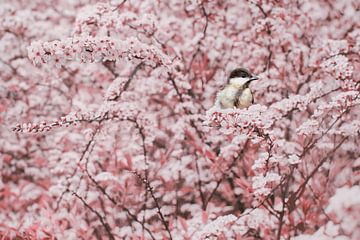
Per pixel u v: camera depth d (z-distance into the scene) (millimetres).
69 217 10055
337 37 11266
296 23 11188
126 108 9219
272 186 8406
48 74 13094
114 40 6945
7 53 13352
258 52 10984
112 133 11211
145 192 10148
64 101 12969
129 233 10219
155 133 11289
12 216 11422
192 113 10938
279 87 10805
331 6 11508
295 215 9336
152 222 10797
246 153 9875
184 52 11883
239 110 6738
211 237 7770
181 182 11281
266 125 6785
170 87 11195
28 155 13109
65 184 10641
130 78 9414
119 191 10898
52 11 14250
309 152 9680
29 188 12133
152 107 12219
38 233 9312
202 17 11312
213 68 11828
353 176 9305
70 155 11125
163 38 11664
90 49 6840
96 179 9727
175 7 12148
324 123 9680
